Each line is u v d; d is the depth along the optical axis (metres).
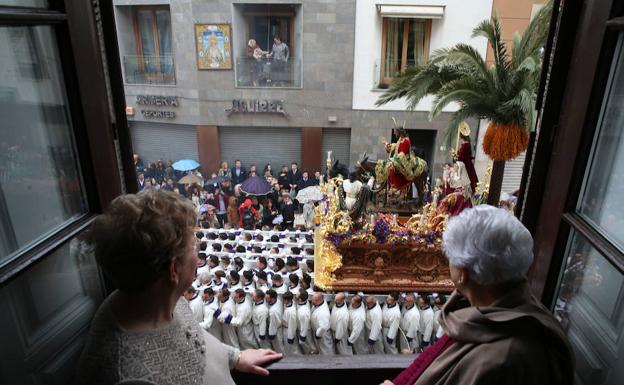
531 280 1.72
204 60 10.68
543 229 1.63
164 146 12.02
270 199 8.41
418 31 10.17
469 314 1.14
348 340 4.45
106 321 1.05
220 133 11.47
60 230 1.38
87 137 1.46
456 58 5.08
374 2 9.91
